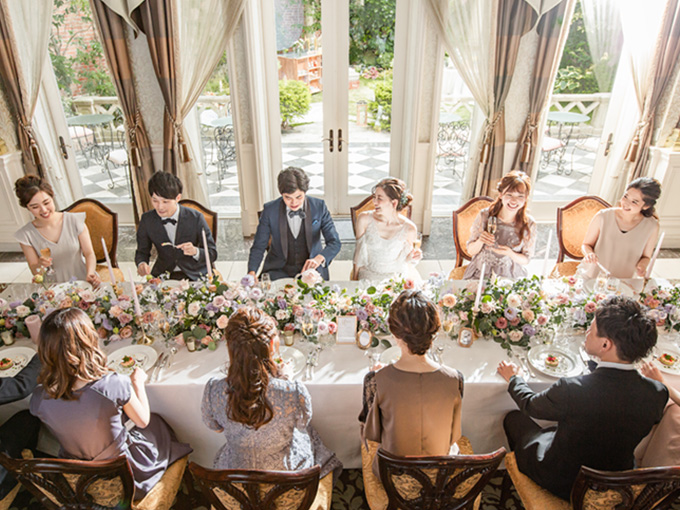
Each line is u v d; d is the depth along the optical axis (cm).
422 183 490
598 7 432
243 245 489
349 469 253
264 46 454
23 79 415
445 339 241
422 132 466
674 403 197
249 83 437
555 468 185
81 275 315
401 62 463
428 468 160
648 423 170
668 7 396
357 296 248
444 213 538
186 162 451
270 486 158
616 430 170
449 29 411
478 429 230
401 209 299
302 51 459
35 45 411
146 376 208
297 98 479
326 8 443
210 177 504
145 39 417
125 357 220
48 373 170
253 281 245
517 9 394
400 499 176
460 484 169
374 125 493
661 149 446
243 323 166
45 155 459
